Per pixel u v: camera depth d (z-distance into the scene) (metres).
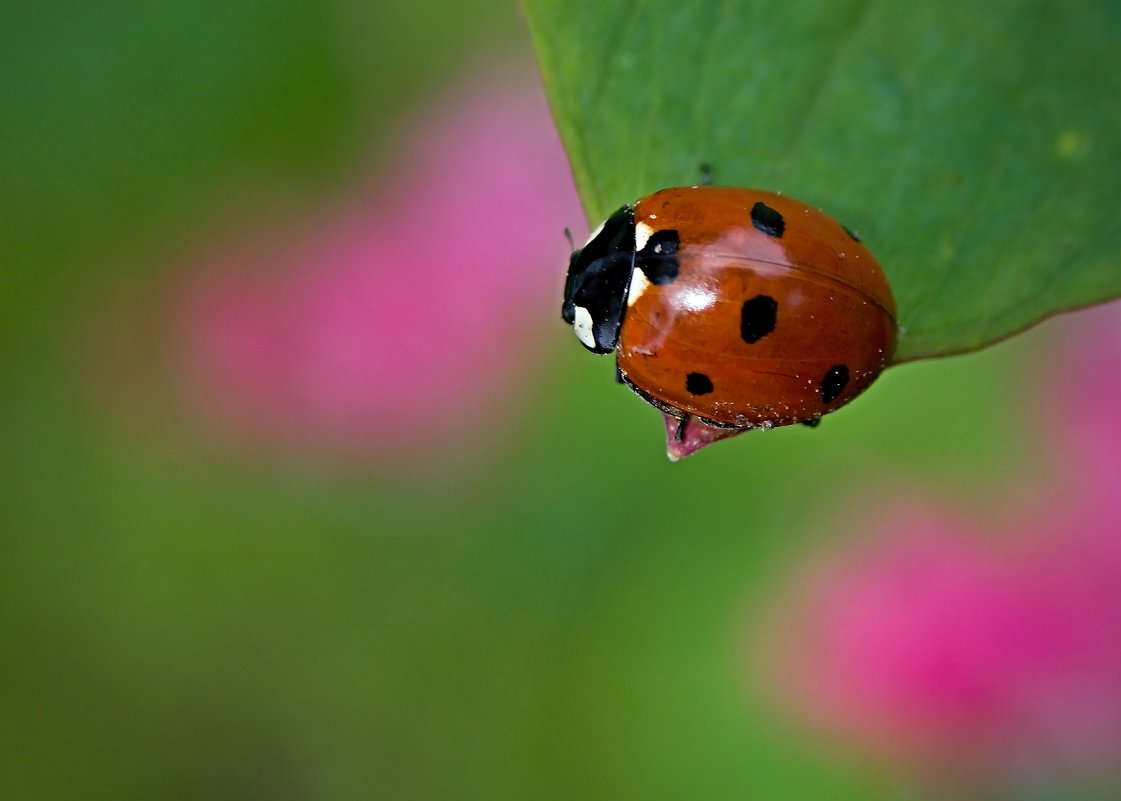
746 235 0.06
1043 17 0.05
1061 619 0.07
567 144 0.05
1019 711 0.07
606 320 0.06
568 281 0.06
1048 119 0.05
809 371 0.06
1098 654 0.07
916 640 0.07
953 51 0.05
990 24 0.05
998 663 0.07
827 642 0.07
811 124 0.05
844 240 0.06
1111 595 0.07
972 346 0.05
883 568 0.07
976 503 0.07
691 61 0.05
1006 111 0.05
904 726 0.07
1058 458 0.07
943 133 0.05
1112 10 0.05
